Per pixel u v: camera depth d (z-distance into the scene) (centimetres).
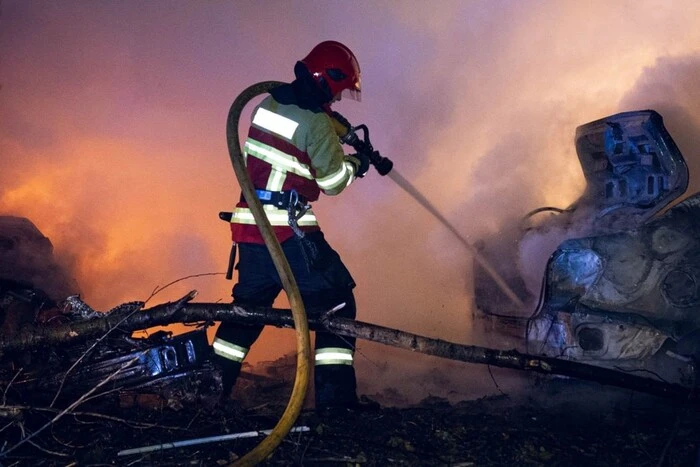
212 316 385
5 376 371
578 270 440
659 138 440
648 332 423
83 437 344
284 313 386
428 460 329
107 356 386
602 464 328
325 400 396
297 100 391
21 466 311
